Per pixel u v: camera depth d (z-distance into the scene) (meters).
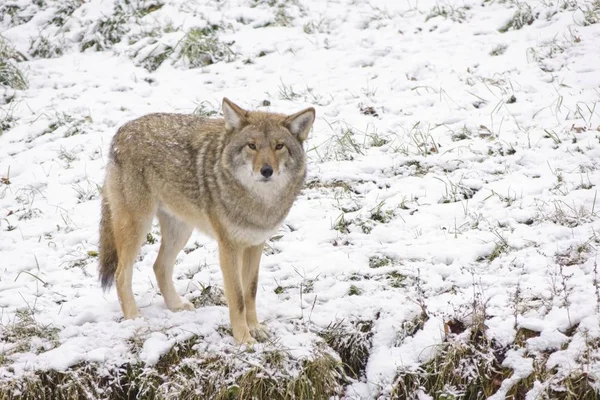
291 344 9.30
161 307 10.34
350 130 14.28
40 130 15.36
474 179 12.64
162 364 9.27
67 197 13.34
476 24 17.97
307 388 9.03
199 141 9.55
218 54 17.89
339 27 18.61
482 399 8.91
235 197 9.03
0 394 8.87
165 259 10.25
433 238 11.27
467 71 16.11
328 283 10.44
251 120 9.07
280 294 10.44
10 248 11.99
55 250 11.94
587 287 9.48
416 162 13.34
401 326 9.52
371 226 11.79
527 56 16.27
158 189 9.89
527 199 11.88
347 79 16.42
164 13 19.38
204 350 9.32
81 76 17.44
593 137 13.18
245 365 9.05
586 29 16.86
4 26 19.66
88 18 19.42
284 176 9.08
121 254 9.99
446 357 9.05
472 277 10.03
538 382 8.59
